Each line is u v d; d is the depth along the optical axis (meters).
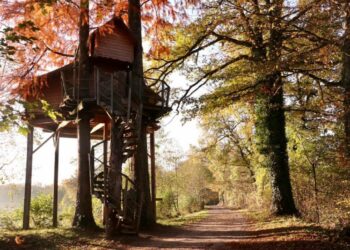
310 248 10.99
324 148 21.77
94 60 18.80
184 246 12.99
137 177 18.41
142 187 18.28
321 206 19.52
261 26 15.24
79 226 16.28
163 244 13.60
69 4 15.39
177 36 20.81
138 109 17.47
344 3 11.65
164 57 21.92
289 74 17.34
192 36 20.41
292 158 24.81
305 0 14.70
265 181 31.97
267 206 31.98
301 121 24.44
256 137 21.88
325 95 18.64
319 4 12.35
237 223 22.70
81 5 14.94
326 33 13.80
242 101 20.81
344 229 12.91
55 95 19.20
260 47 18.28
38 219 22.38
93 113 17.83
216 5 17.97
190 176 70.44
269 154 21.06
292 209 20.48
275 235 14.00
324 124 20.30
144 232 17.08
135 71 18.78
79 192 16.83
